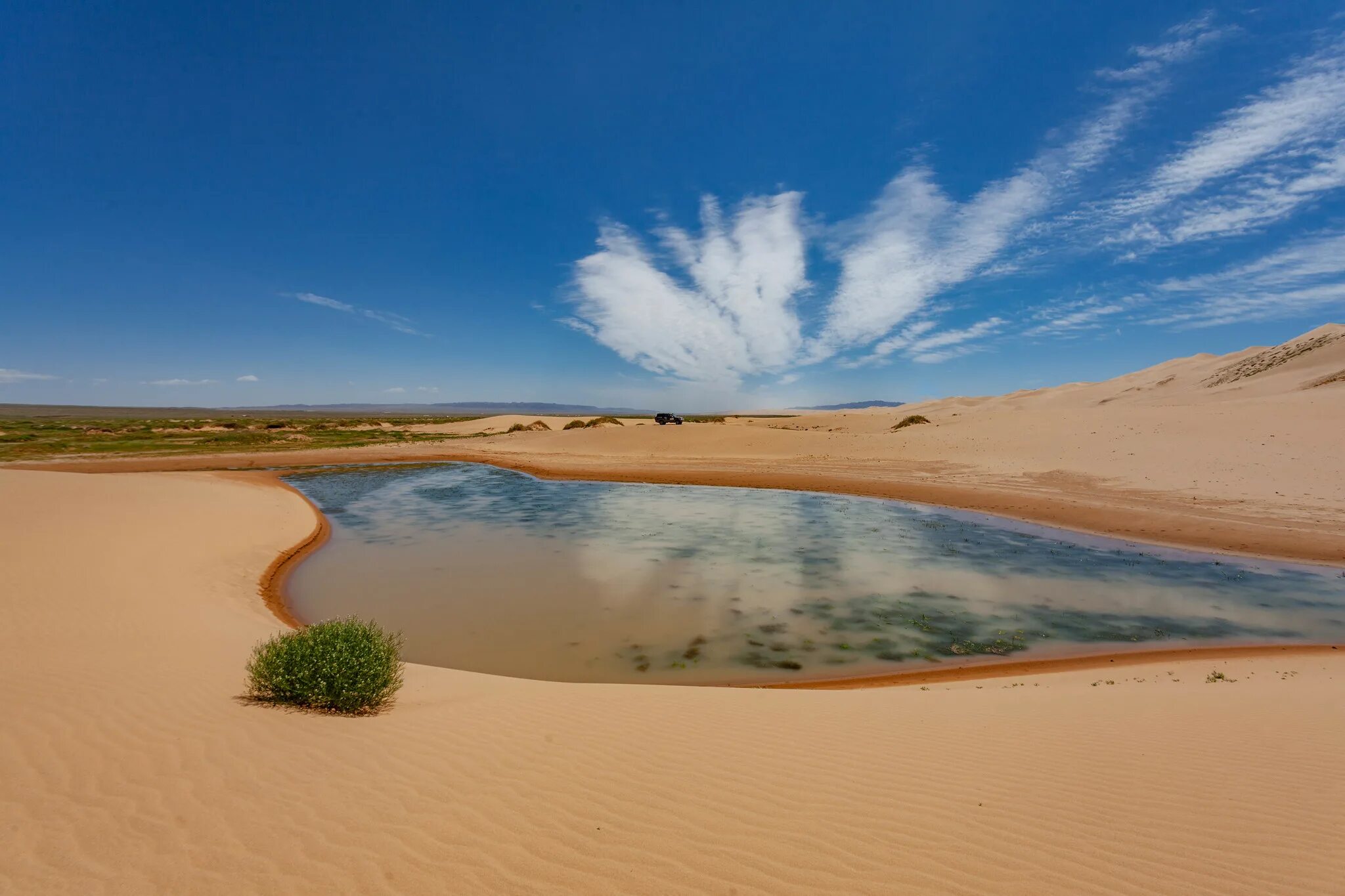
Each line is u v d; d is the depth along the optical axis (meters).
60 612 8.49
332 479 32.88
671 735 5.06
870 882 3.07
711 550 15.90
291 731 4.73
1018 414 41.59
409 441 57.03
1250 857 3.35
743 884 3.04
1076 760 4.62
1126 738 5.06
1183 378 71.12
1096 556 14.94
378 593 12.27
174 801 3.56
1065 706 6.08
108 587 10.21
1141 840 3.52
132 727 4.57
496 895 2.88
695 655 9.17
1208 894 3.02
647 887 2.99
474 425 85.06
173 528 15.91
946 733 5.21
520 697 6.12
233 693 5.54
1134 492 20.81
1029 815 3.79
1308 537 15.02
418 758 4.39
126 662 6.34
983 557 15.02
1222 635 9.82
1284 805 3.92
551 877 3.04
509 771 4.24
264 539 16.33
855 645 9.55
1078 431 31.55
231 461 40.25
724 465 35.06
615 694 6.39
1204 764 4.55
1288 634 9.81
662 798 3.92
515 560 14.92
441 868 3.08
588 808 3.76
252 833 3.28
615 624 10.48
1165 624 10.36
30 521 15.13
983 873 3.17
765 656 9.12
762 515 21.17
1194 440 25.64
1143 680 7.60
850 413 112.81
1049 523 18.73
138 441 52.59
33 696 5.08
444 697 6.05
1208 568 13.67
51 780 3.70
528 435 53.50
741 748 4.80
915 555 15.21
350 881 2.93
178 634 7.90
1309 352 54.06
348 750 4.45
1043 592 12.19
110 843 3.10
